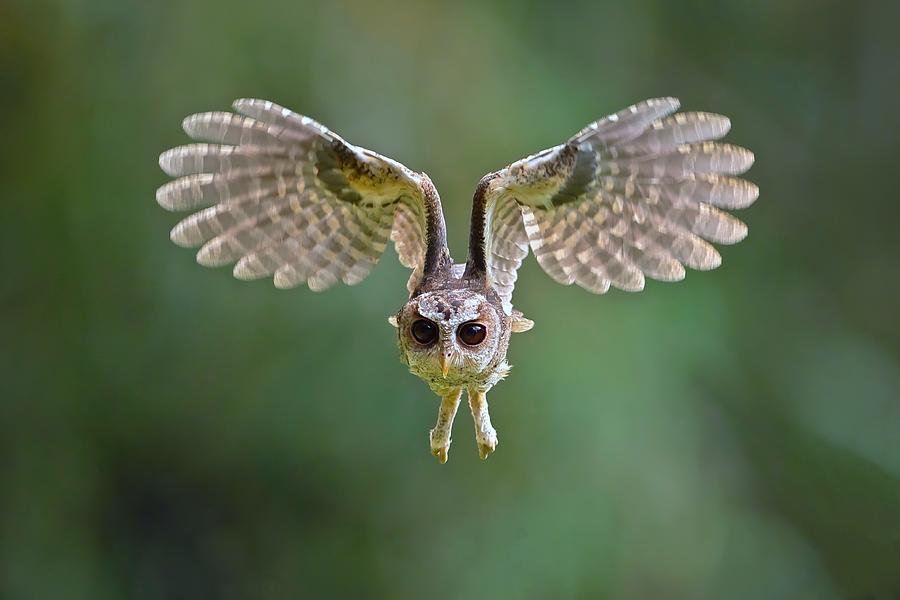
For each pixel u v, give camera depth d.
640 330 13.82
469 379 6.02
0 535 13.68
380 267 13.34
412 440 13.38
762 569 13.95
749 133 16.95
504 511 13.22
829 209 17.31
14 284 13.68
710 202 6.11
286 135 6.31
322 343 13.38
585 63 15.40
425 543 13.43
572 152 6.08
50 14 13.55
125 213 13.58
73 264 13.68
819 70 17.72
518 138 13.93
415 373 6.06
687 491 13.51
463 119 13.76
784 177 17.12
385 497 13.53
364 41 13.72
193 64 13.51
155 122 13.55
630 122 5.98
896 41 18.02
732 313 15.13
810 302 16.58
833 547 14.96
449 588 13.22
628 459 13.27
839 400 15.69
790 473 15.03
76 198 13.59
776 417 15.24
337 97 13.51
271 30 13.55
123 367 13.73
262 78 13.48
